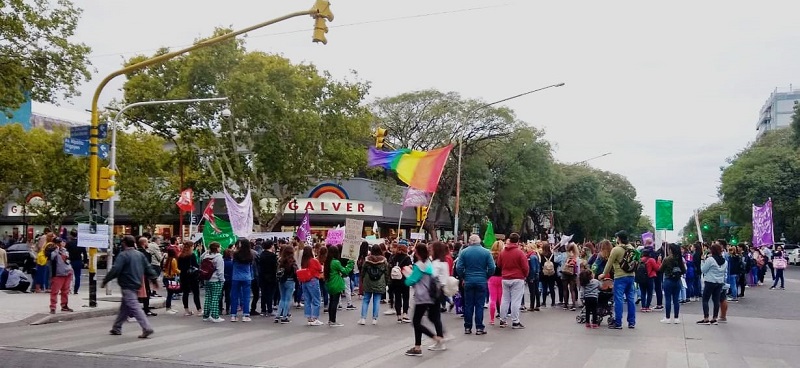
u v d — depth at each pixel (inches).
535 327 558.9
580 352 431.2
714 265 582.9
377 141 952.9
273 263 642.2
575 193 2869.1
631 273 552.7
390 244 912.9
